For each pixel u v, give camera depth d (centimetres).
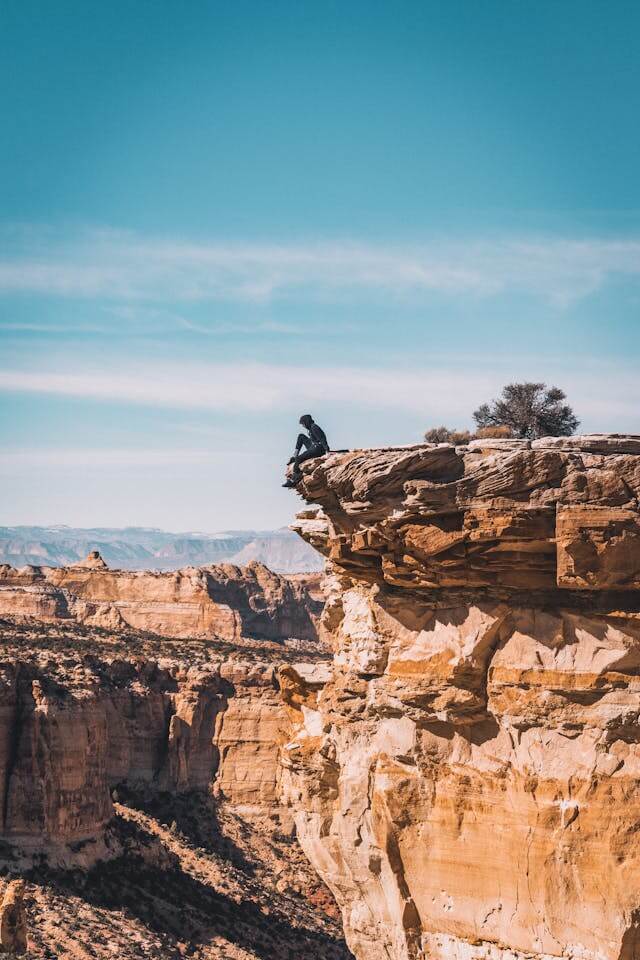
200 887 14112
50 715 13112
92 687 14288
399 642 4297
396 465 4003
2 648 16212
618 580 3866
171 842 15338
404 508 4012
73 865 12775
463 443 5012
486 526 3922
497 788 4138
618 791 3959
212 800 17450
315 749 4809
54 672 14325
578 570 3859
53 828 12850
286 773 4919
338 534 4288
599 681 3975
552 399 5625
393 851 4319
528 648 4075
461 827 4203
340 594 4803
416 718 4241
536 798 4062
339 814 4594
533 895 4078
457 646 4166
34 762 12900
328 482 4131
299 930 14138
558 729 4044
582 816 3994
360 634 4438
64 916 11775
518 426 5588
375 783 4366
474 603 4147
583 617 4028
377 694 4334
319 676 5178
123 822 14225
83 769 13362
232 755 17675
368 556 4284
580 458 3906
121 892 12925
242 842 16575
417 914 4303
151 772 17375
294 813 4847
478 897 4178
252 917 13938
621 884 3953
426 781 4266
